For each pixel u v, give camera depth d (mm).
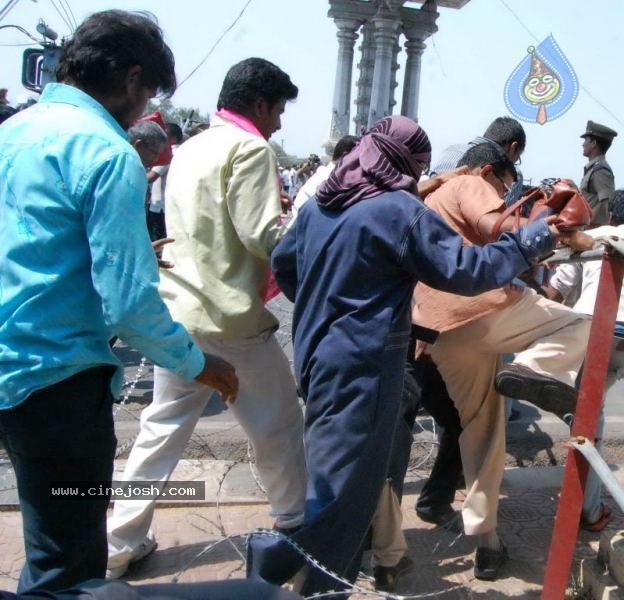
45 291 1860
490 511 2924
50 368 1877
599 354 2150
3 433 1966
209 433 4281
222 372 2162
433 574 3041
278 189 2754
